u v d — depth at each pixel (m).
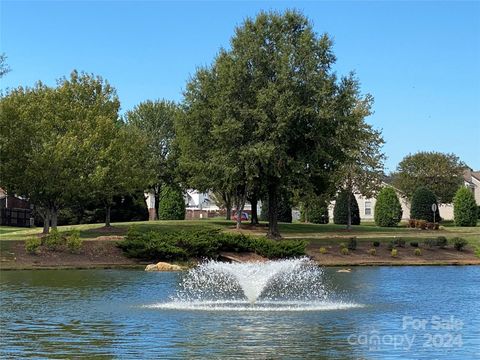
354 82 51.06
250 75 49.91
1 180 47.19
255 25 50.69
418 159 96.31
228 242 44.47
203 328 18.78
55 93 52.28
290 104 47.56
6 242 45.31
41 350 15.72
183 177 71.62
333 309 22.97
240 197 59.69
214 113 49.97
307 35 49.38
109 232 54.69
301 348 16.03
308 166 50.78
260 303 24.80
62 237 43.66
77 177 48.19
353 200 75.62
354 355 15.28
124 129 59.56
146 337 17.41
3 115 46.19
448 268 43.00
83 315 21.28
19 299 25.45
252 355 15.24
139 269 40.59
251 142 48.62
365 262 45.25
